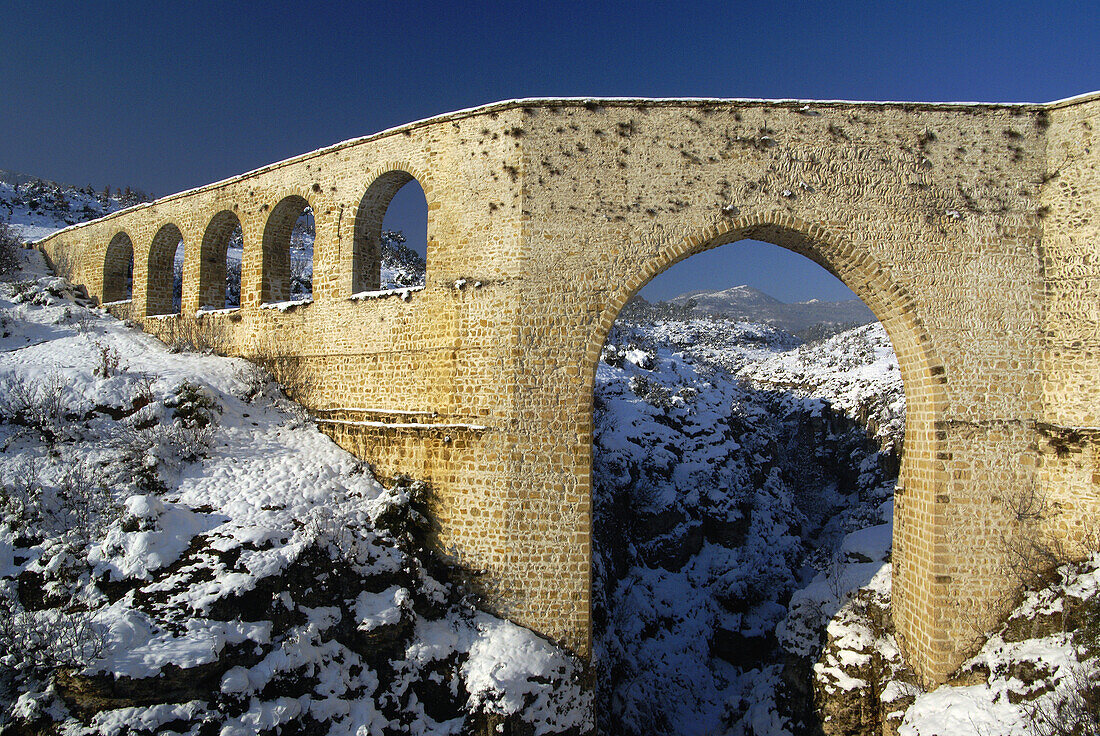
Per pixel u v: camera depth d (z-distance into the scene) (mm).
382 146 15367
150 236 21078
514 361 13016
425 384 14141
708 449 29891
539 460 12891
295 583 11109
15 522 11508
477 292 13438
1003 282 13008
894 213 13125
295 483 13492
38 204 44156
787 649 15750
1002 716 10867
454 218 13953
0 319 19281
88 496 12031
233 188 18469
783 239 14180
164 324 19969
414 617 12008
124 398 14734
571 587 12703
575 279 13094
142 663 9289
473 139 13836
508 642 12086
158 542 10984
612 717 16828
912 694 12578
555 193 13250
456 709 11461
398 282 39406
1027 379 12875
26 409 13891
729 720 17297
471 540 13016
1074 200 12781
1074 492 12297
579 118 13328
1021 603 12297
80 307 22125
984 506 12625
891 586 14500
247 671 9922
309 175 16688
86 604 10289
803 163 13211
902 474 13977
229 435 14633
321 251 16312
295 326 16719
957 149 13211
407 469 13906
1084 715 9703
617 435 26125
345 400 15617
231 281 34094
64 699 9117
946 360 12875
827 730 13633
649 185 13242
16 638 9625
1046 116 13133
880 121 13250
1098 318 12422
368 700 10852
